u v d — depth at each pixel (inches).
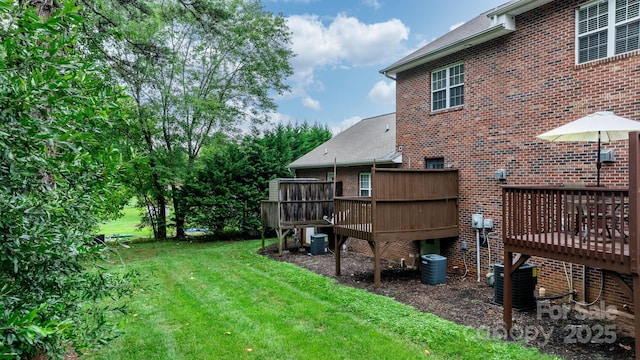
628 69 258.1
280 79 786.8
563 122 297.0
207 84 743.1
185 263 474.3
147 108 618.2
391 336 229.0
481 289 331.3
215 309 284.8
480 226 358.3
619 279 180.7
